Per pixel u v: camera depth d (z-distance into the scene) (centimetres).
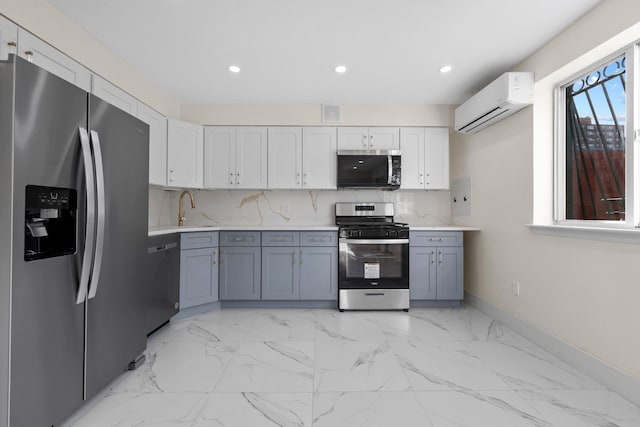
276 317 286
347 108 337
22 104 108
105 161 151
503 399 158
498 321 273
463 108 294
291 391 165
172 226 338
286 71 262
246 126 337
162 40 216
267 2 177
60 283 125
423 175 339
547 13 186
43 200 117
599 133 199
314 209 369
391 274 308
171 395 161
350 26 200
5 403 105
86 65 205
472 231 320
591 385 172
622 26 163
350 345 223
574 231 192
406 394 162
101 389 165
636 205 169
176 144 307
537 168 229
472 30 204
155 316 233
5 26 149
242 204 367
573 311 195
